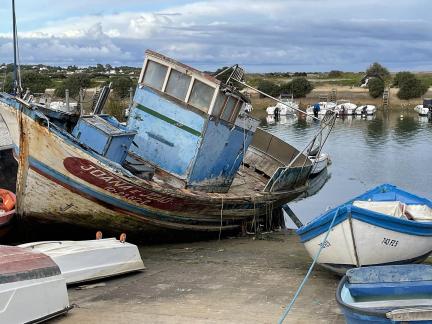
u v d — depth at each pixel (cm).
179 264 995
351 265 823
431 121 5891
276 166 1758
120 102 3052
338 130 4981
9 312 607
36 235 1078
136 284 848
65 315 696
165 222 1111
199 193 1131
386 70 9356
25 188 971
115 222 1055
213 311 713
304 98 8206
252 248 1159
